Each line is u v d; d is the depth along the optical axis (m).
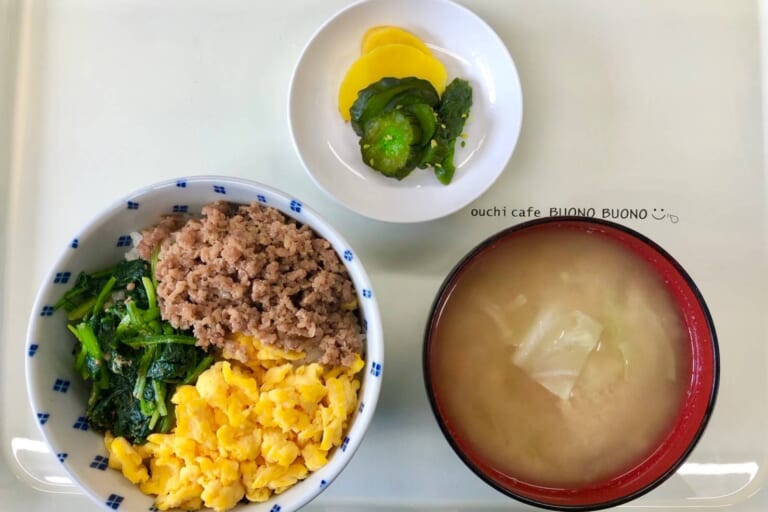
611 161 0.26
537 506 0.22
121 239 0.23
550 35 0.27
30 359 0.21
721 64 0.27
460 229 0.26
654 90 0.27
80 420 0.22
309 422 0.22
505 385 0.23
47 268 0.26
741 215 0.26
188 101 0.26
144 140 0.26
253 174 0.26
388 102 0.25
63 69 0.26
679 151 0.26
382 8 0.26
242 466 0.21
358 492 0.25
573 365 0.23
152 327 0.22
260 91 0.26
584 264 0.24
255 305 0.22
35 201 0.26
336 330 0.22
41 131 0.26
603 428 0.23
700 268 0.26
